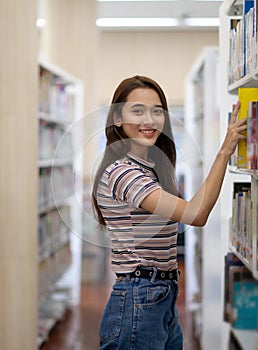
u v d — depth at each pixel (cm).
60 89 641
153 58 1122
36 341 471
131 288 224
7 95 446
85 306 661
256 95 238
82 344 520
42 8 843
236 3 290
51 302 615
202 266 516
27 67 450
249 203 246
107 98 1120
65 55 873
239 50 266
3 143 447
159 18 1032
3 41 445
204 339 494
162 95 221
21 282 454
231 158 279
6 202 448
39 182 546
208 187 219
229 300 273
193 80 643
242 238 262
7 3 444
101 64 1120
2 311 450
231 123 237
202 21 1051
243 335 297
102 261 810
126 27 1095
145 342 226
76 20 871
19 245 452
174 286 231
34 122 462
